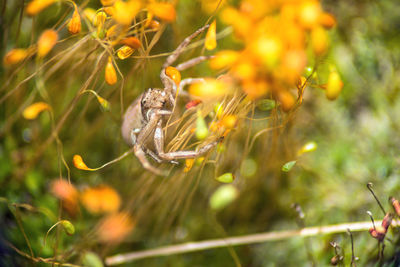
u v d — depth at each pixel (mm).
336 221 172
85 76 169
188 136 159
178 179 170
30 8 159
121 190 173
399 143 176
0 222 167
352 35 182
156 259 174
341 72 180
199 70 172
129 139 156
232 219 178
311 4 151
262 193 178
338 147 178
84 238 167
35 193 171
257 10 153
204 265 175
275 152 174
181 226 177
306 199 177
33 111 162
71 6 159
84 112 169
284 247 174
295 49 151
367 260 163
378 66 182
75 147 175
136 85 169
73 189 167
